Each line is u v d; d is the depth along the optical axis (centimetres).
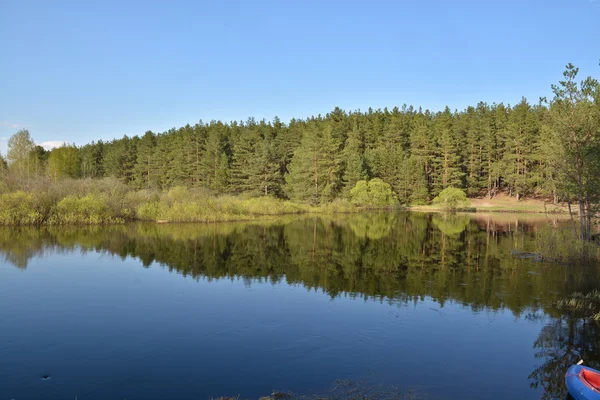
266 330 1164
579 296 1519
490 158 7250
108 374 894
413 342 1086
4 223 3416
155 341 1080
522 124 6775
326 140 6531
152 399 793
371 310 1353
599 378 812
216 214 4294
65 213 3619
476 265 2088
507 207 6419
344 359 976
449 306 1400
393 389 833
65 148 8869
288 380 867
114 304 1398
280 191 7131
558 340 1111
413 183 7000
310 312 1327
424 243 2850
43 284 1648
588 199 2141
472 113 8769
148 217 4022
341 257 2306
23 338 1096
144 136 9488
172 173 8119
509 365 959
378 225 4094
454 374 906
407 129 8650
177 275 1831
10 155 6631
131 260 2141
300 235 3244
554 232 2450
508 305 1415
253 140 8150
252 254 2367
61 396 804
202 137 8256
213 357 984
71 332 1141
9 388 834
